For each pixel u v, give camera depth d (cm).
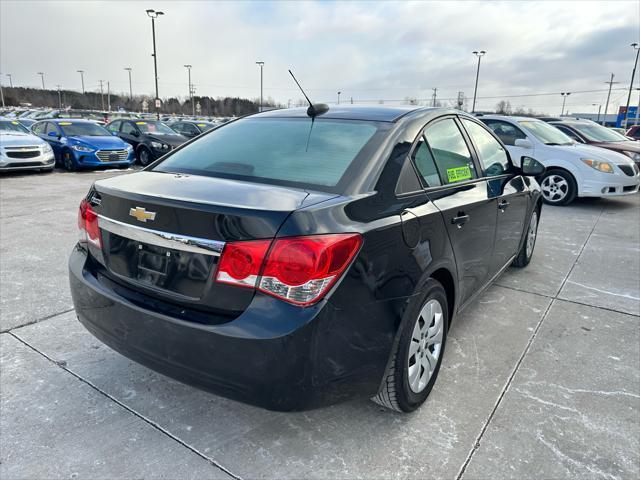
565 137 920
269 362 180
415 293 222
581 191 827
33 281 411
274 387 183
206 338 186
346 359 194
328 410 249
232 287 185
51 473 202
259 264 179
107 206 222
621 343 330
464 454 219
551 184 859
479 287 332
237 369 184
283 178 226
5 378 268
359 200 207
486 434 233
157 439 224
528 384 277
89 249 240
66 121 1356
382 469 209
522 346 323
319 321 181
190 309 197
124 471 204
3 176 1136
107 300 217
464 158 310
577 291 427
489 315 372
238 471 206
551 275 470
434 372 259
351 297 190
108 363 287
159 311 200
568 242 602
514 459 217
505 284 443
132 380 271
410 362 236
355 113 278
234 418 241
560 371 292
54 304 365
